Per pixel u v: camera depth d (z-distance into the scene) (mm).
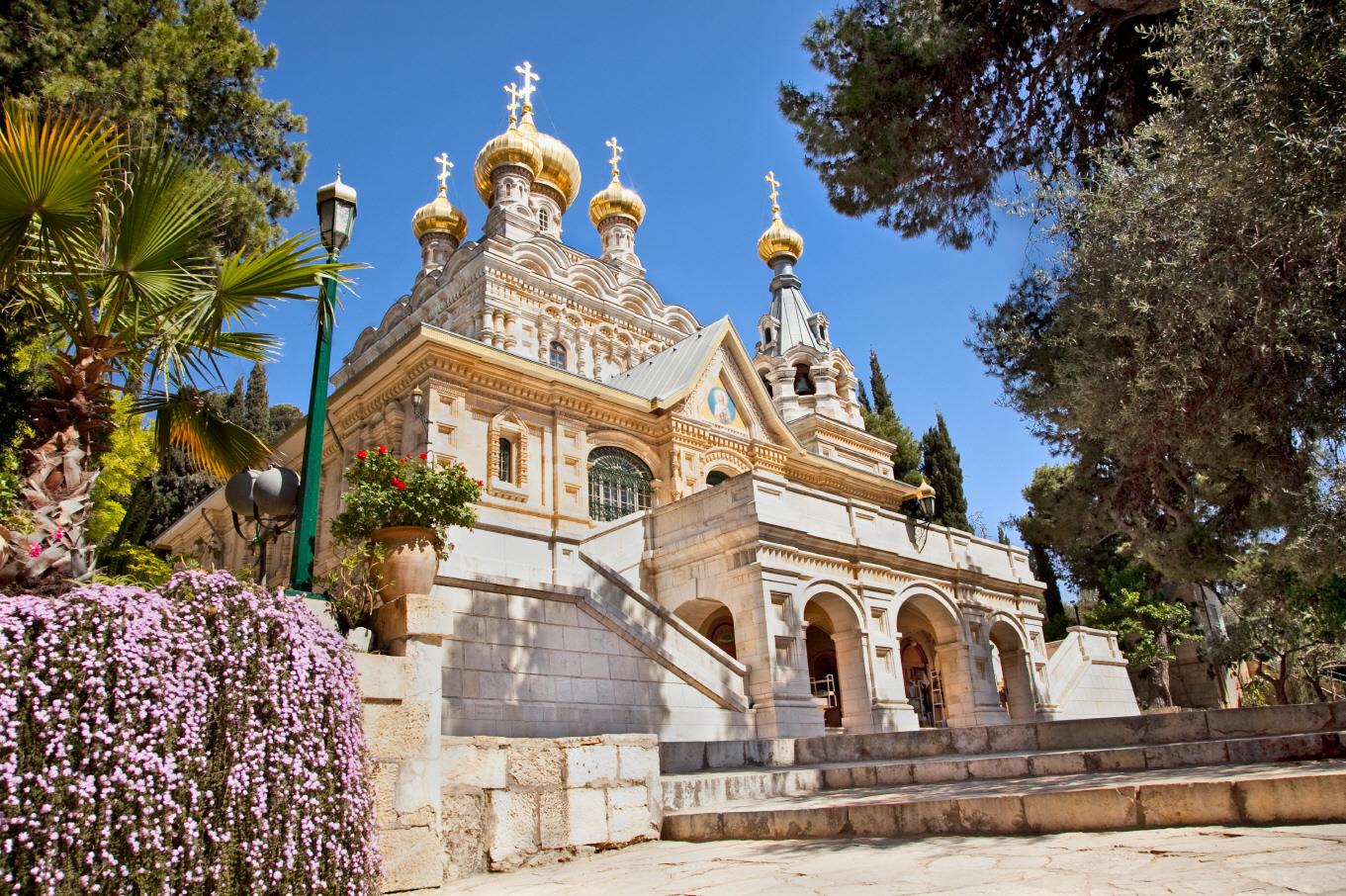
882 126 17500
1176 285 12367
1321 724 10289
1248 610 33656
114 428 8898
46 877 4738
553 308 39094
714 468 32750
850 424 46531
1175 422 14156
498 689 13922
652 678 16438
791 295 50906
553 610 15141
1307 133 10906
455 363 26953
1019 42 17578
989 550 27797
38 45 15875
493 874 8070
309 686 6594
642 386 34844
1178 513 20094
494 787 8422
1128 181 13711
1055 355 18047
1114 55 17312
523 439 28125
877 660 22250
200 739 5715
